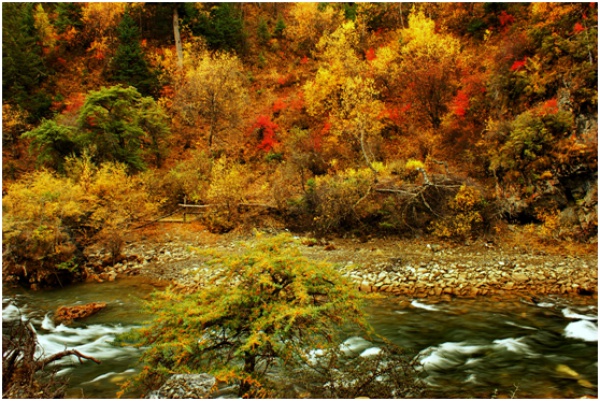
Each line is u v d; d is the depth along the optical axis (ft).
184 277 37.99
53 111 80.84
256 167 74.08
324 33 92.17
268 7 129.08
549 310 27.61
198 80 76.43
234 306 14.23
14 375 15.05
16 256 36.55
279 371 16.55
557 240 42.11
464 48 80.12
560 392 16.78
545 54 52.29
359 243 48.55
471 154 56.24
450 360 20.31
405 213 50.44
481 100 61.72
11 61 81.00
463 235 46.91
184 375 12.70
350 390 14.43
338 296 14.71
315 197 53.67
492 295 31.04
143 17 108.99
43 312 29.17
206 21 102.12
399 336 23.63
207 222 56.13
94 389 17.15
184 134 85.20
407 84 71.77
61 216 41.39
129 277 39.09
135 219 55.83
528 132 44.47
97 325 26.35
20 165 73.72
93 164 55.36
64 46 100.83
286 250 15.79
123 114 67.26
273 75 96.17
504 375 18.47
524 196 45.52
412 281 34.63
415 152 63.46
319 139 69.77
